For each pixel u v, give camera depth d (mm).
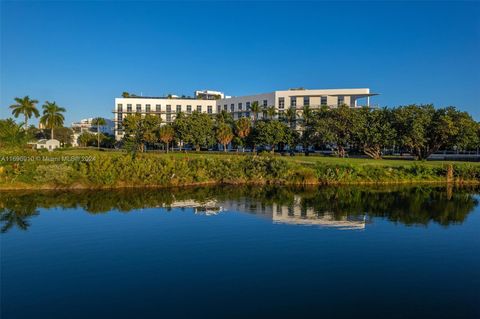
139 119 96875
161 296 10977
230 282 11977
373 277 12516
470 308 10398
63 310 10148
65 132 145375
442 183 41625
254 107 105938
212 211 23266
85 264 13555
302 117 97000
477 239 17469
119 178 32906
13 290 11367
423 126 70875
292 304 10508
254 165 38094
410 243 16672
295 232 18188
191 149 108000
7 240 16562
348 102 102500
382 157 81250
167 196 29047
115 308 10242
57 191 30516
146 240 16594
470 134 71062
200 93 141500
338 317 9828
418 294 11250
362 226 19781
